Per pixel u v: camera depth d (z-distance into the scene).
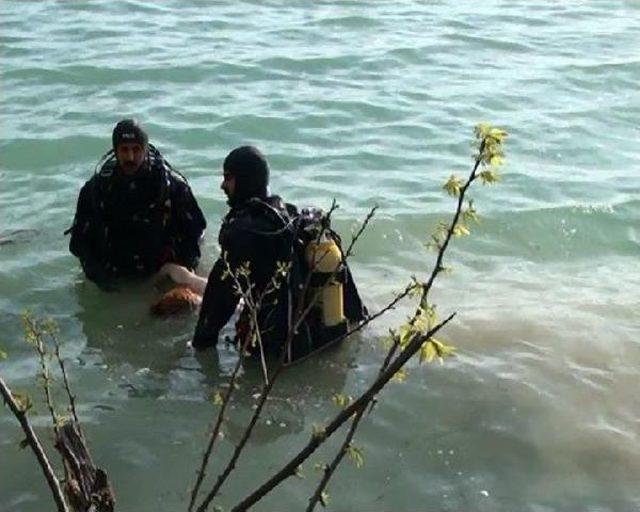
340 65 10.73
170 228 5.73
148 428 4.22
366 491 3.80
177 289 5.40
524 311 5.32
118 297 5.52
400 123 8.86
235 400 4.46
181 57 10.73
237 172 4.74
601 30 12.94
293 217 4.73
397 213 6.69
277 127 8.62
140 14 12.89
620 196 7.16
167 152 7.97
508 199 7.07
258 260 4.59
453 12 13.68
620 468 3.95
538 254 6.27
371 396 2.29
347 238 6.34
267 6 13.60
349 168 7.75
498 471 3.93
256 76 10.18
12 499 3.71
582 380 4.59
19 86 9.61
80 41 11.38
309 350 4.71
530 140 8.52
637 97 9.95
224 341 5.00
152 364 4.80
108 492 2.89
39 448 2.42
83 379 4.62
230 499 3.74
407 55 11.26
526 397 4.44
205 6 13.49
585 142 8.53
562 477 3.90
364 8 13.65
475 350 4.86
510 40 12.20
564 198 7.14
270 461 3.99
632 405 4.40
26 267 5.87
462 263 6.06
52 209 6.75
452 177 2.42
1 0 13.37
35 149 7.85
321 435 2.35
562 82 10.40
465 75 10.57
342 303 4.78
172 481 3.86
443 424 4.24
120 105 9.09
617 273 5.99
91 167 7.56
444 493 3.80
